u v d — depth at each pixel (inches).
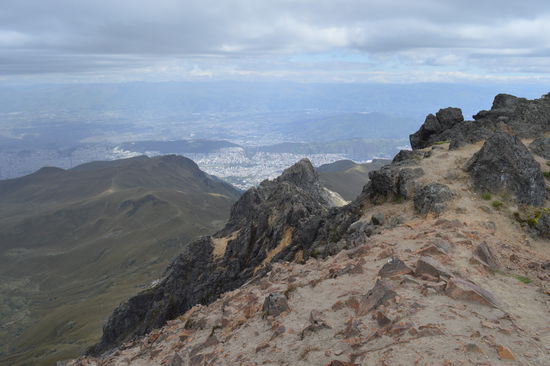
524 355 458.3
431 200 1505.9
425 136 2719.0
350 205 2129.7
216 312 917.2
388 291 628.1
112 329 3590.1
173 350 797.9
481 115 2503.7
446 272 698.8
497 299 651.5
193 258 3531.0
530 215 1373.0
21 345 6584.6
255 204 4256.9
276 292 839.1
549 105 2297.0
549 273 855.7
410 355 462.9
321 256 1809.8
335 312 659.4
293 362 535.2
